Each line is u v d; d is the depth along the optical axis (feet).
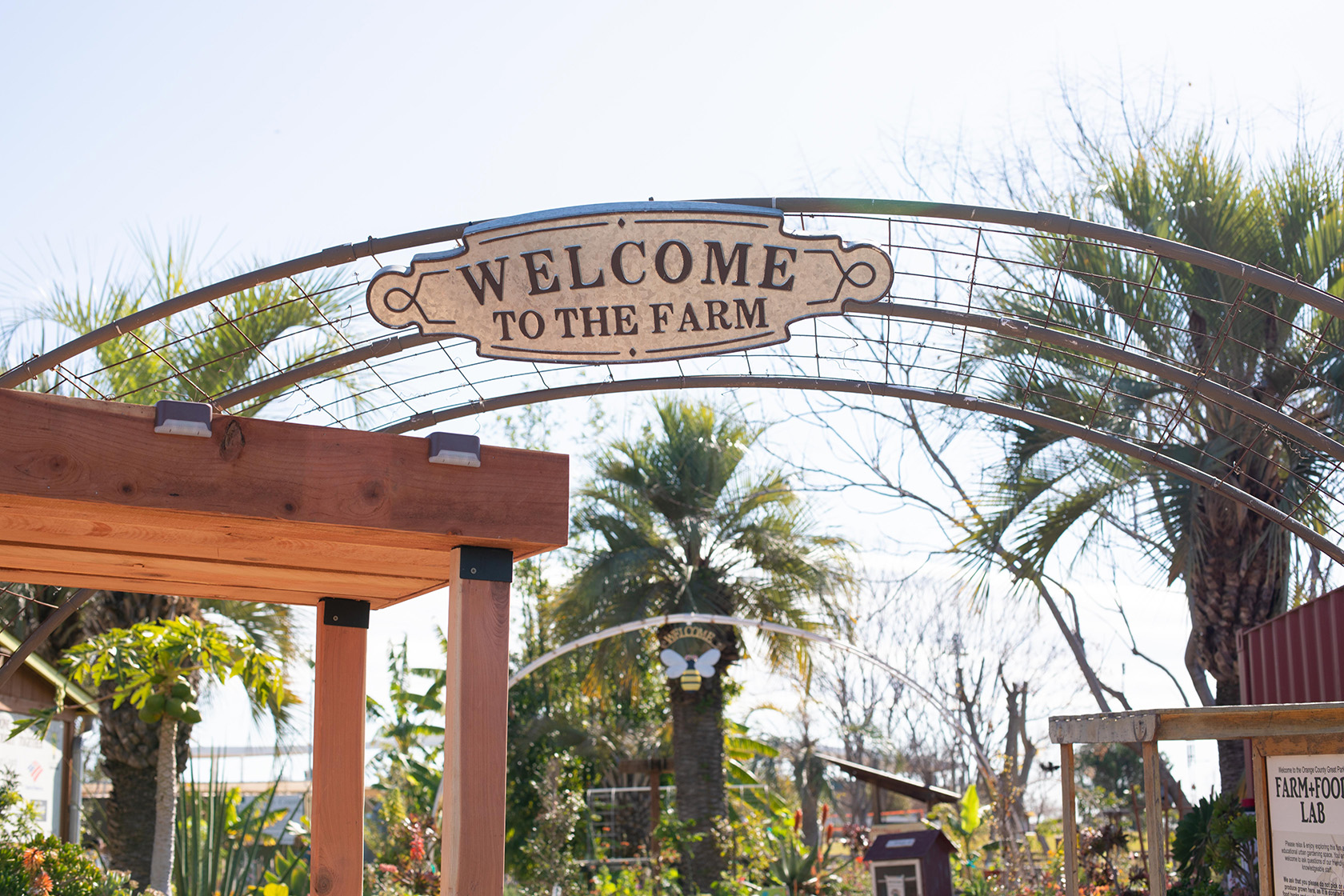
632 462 59.16
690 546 57.26
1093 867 40.63
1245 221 31.04
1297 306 31.01
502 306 23.38
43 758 39.81
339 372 33.53
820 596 56.75
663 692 79.20
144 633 29.35
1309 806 17.02
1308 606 25.39
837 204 23.61
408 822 49.88
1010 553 35.91
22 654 26.68
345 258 23.84
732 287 23.31
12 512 11.69
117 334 23.97
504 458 12.28
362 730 17.13
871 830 55.16
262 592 17.26
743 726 76.59
